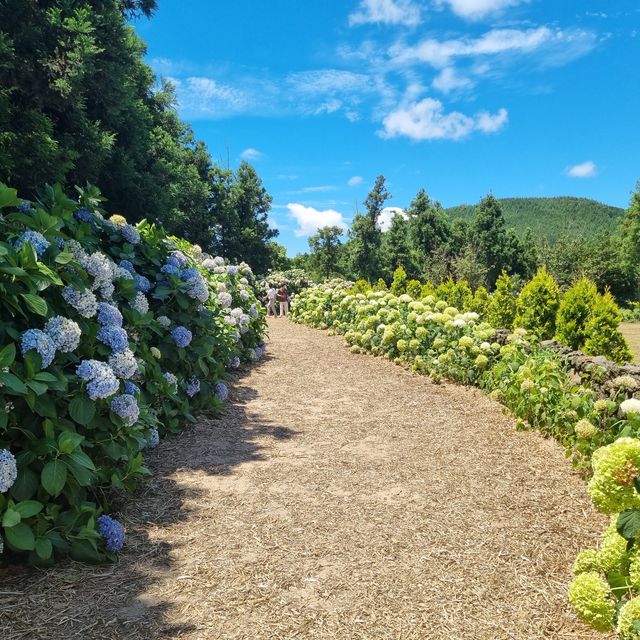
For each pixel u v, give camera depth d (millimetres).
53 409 2496
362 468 3881
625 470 1685
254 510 3158
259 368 7941
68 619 2094
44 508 2473
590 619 1813
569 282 36031
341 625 2109
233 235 29516
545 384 4668
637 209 39031
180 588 2340
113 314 3107
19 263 2471
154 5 15156
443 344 7125
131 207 15141
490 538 2838
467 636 2057
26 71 10133
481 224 43500
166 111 20781
